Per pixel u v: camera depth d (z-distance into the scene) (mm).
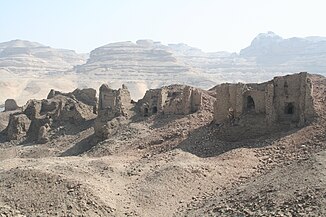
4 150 68000
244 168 40094
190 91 60375
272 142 45219
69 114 72250
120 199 34469
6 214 29391
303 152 40375
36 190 33469
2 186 34656
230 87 52188
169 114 62094
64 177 35219
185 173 38875
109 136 61656
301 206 25578
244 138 49250
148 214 32625
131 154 51906
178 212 32344
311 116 47031
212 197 33750
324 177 28281
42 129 70062
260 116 49875
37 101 78375
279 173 32438
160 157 46281
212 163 41844
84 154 57406
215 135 50938
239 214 27547
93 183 35562
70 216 30219
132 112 66688
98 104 70938
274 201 27344
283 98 48969
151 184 37469
